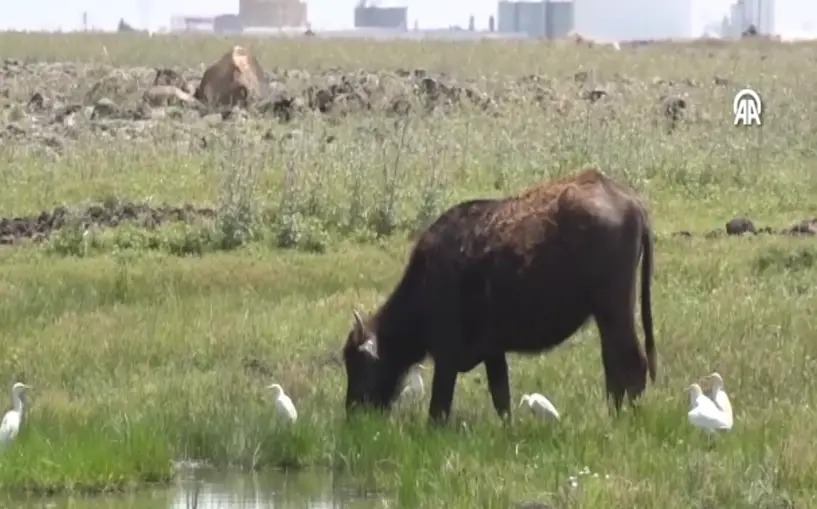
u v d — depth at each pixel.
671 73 196.00
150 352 57.44
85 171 101.81
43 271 72.44
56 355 56.94
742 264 72.62
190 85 153.62
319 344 58.09
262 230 81.25
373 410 48.19
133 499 43.44
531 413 46.78
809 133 122.69
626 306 46.72
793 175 104.19
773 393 49.72
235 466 46.19
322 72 188.00
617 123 116.44
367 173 92.50
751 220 89.56
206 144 114.56
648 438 44.00
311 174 93.38
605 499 38.53
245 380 53.03
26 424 46.91
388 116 136.38
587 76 183.75
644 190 96.81
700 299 64.69
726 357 53.44
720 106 145.50
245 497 43.47
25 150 109.75
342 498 43.28
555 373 53.47
